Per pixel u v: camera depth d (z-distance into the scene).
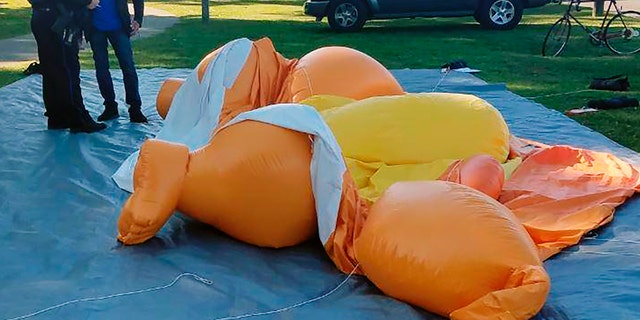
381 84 6.08
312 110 4.30
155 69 10.34
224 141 4.26
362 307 3.60
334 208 4.05
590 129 7.01
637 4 20.50
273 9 23.05
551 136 6.69
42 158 5.96
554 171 5.36
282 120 4.21
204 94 5.61
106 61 7.17
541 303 3.29
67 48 6.70
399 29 17.08
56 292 3.72
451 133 5.14
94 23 7.00
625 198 4.88
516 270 3.35
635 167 5.46
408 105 5.27
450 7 16.50
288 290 3.80
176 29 17.11
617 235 4.41
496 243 3.42
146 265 4.03
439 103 5.32
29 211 4.81
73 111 6.79
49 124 6.88
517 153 5.63
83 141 6.47
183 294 3.72
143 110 7.77
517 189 4.96
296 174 4.12
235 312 3.57
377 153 5.05
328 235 4.06
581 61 12.23
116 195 5.14
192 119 5.70
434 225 3.52
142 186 4.23
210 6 24.08
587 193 4.93
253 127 4.21
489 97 8.36
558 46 13.65
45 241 4.35
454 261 3.40
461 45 14.24
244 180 4.11
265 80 5.85
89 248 4.25
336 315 3.53
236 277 3.92
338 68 6.02
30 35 15.59
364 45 14.33
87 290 3.75
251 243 4.30
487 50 13.55
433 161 5.02
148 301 3.65
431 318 3.52
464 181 4.58
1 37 15.20
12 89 8.68
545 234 4.32
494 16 16.56
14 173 5.58
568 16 13.10
